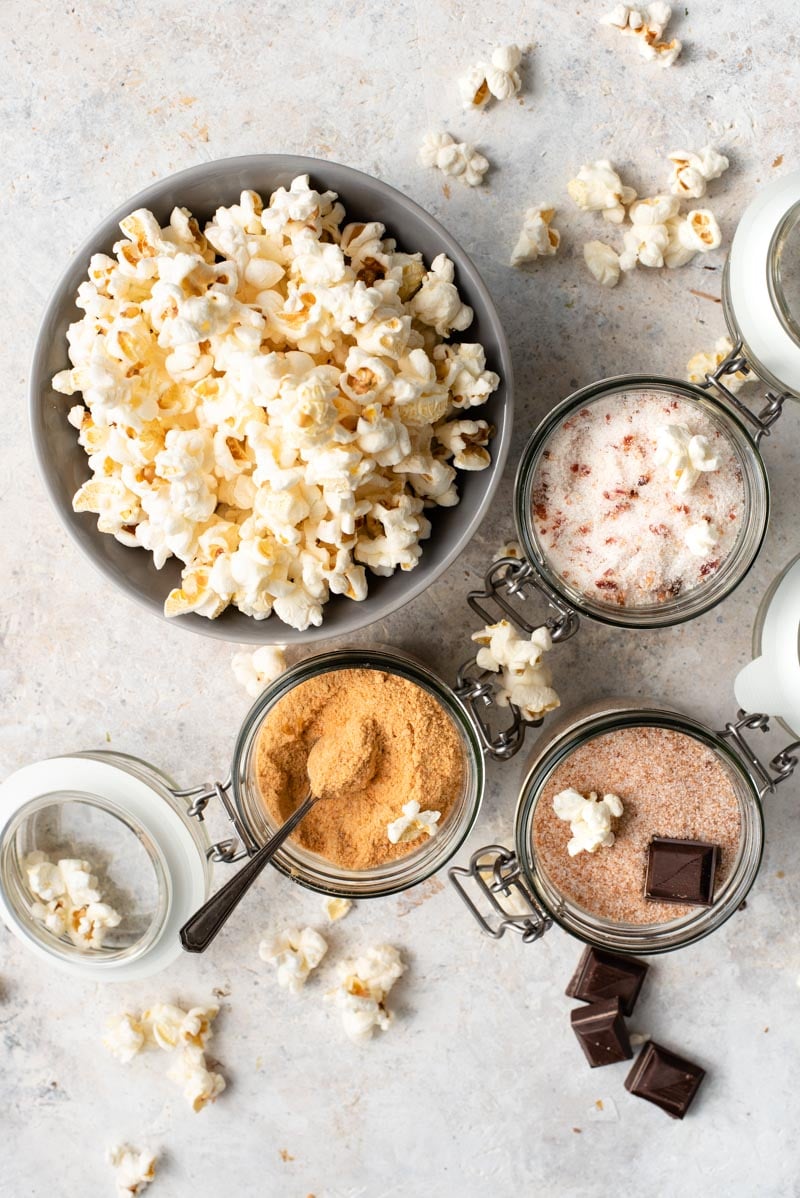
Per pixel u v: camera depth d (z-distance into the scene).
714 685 0.88
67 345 0.80
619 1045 0.88
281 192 0.79
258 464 0.79
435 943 0.90
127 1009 0.90
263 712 0.82
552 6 0.85
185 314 0.77
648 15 0.85
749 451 0.82
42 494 0.88
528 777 0.83
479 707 0.89
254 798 0.83
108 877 0.85
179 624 0.81
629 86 0.86
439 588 0.88
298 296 0.78
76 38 0.86
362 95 0.86
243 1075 0.90
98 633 0.88
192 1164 0.91
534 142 0.86
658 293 0.86
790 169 0.86
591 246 0.86
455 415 0.82
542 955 0.90
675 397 0.82
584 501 0.82
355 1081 0.91
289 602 0.80
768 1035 0.90
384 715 0.82
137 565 0.82
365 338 0.78
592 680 0.88
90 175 0.86
